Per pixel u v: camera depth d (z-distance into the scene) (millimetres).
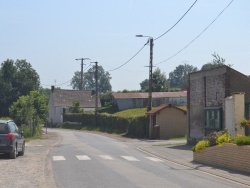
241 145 18859
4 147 22516
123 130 61031
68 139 47406
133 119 54656
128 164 21469
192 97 36906
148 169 19406
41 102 53500
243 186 14664
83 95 109938
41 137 50094
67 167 19484
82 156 25531
